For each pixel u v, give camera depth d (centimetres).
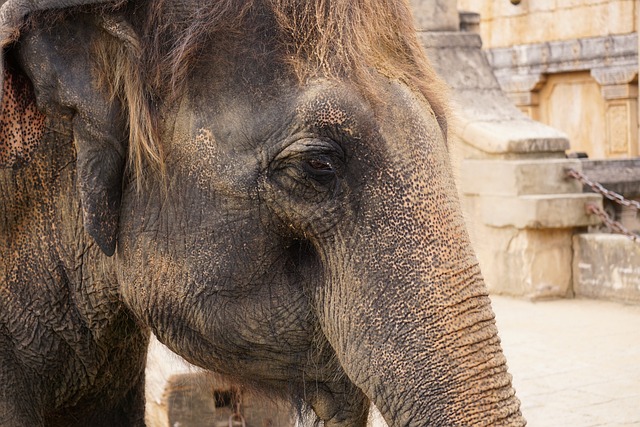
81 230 360
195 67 320
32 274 364
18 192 354
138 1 324
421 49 339
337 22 314
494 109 1482
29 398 375
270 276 329
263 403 369
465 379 296
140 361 422
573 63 2614
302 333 334
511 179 1346
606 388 911
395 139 309
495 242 1389
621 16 2489
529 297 1344
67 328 373
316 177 312
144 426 451
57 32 327
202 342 340
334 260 316
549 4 2669
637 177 1516
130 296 344
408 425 299
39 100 331
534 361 1011
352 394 348
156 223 333
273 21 315
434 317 300
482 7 2853
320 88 308
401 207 307
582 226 1355
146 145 325
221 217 324
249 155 316
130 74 324
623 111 2517
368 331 307
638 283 1294
